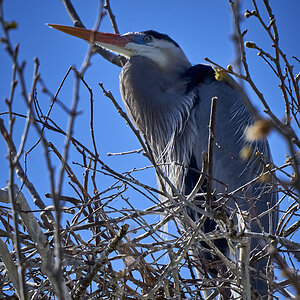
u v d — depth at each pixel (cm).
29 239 733
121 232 623
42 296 745
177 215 700
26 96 382
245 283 632
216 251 668
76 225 713
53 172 391
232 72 561
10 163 416
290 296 697
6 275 698
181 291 723
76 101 384
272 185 732
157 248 695
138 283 723
